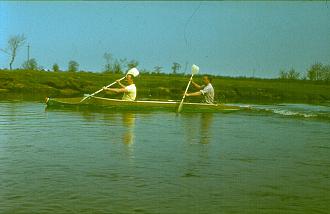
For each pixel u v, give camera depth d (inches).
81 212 175.9
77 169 245.1
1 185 210.5
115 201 190.7
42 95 979.9
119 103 610.5
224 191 210.4
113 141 342.3
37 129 402.6
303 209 186.1
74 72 1358.3
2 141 332.2
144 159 276.2
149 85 1151.6
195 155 294.8
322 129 464.8
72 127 420.5
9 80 1091.9
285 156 301.6
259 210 184.1
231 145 341.7
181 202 192.1
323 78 1567.4
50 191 202.7
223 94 1179.3
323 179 237.9
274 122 529.0
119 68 1653.5
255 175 243.9
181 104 619.8
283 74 1598.2
